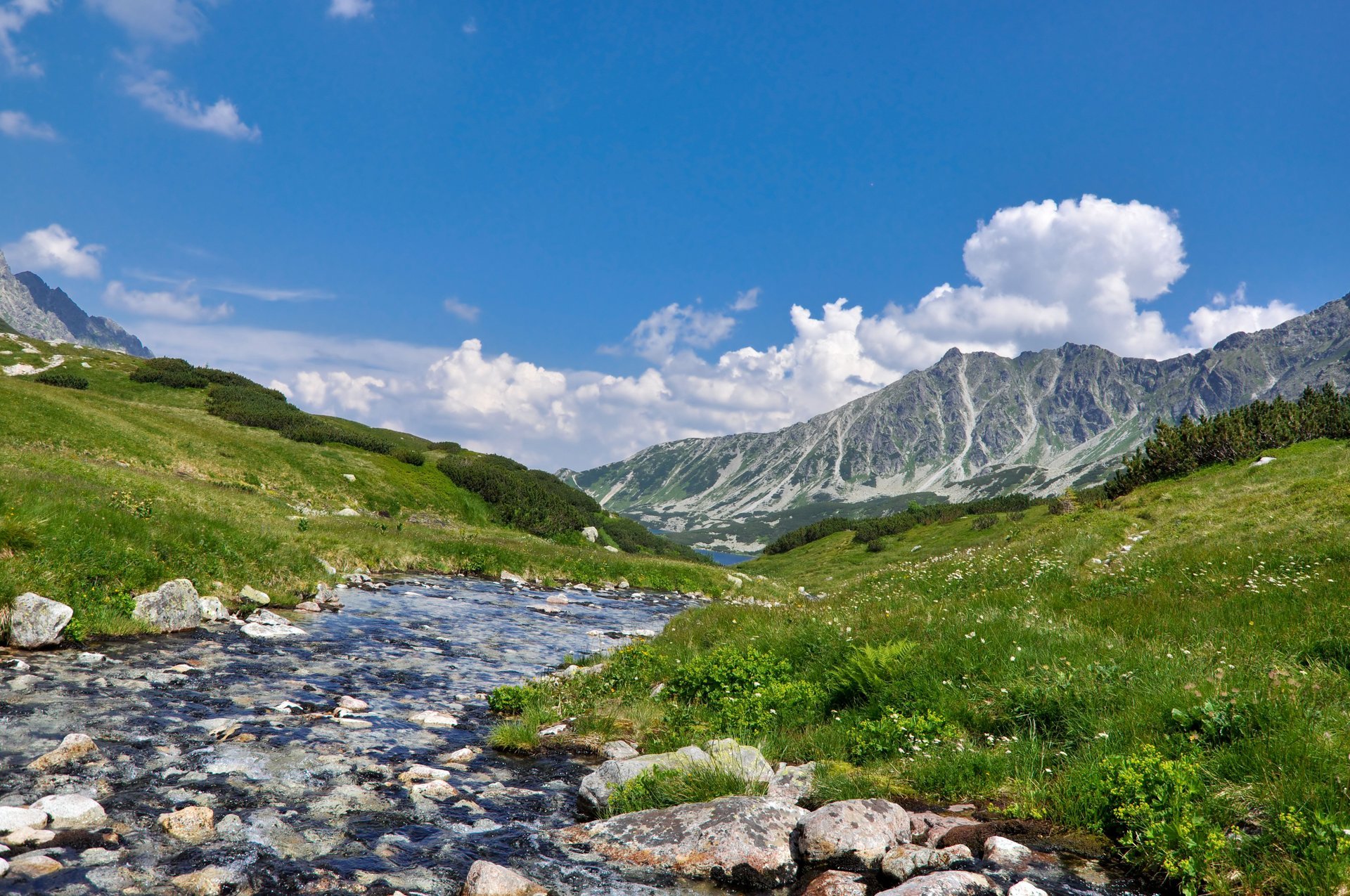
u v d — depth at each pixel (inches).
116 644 494.9
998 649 403.9
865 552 2795.3
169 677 430.0
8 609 465.4
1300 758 226.8
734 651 512.1
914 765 301.4
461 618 840.9
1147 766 241.1
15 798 238.2
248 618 654.5
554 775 327.0
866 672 403.9
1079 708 318.3
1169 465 1766.7
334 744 339.9
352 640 631.8
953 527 2770.7
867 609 649.0
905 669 400.8
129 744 305.9
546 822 263.3
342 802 265.1
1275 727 250.5
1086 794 249.0
